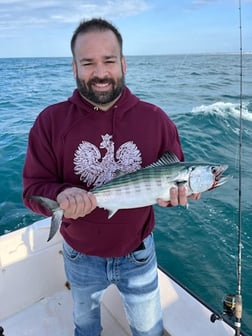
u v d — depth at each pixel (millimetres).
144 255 847
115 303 1099
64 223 844
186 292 990
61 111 796
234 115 4617
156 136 811
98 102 747
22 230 1169
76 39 746
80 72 745
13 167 3100
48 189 768
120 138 781
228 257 1895
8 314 1142
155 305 878
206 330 871
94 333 964
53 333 1089
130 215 793
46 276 1188
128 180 754
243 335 850
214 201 2328
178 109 5148
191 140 3705
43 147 798
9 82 9844
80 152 777
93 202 713
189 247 1978
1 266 1097
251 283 1731
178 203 753
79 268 854
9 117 5148
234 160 3139
